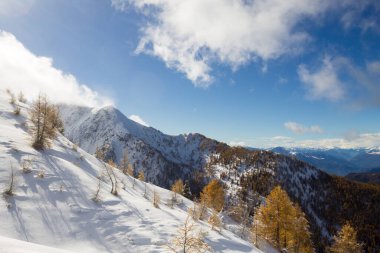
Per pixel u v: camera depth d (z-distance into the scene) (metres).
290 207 34.84
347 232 40.84
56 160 23.83
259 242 32.69
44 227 15.26
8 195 16.45
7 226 14.08
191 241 13.81
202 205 32.19
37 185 18.58
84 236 15.80
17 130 27.83
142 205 22.12
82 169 26.31
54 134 30.47
